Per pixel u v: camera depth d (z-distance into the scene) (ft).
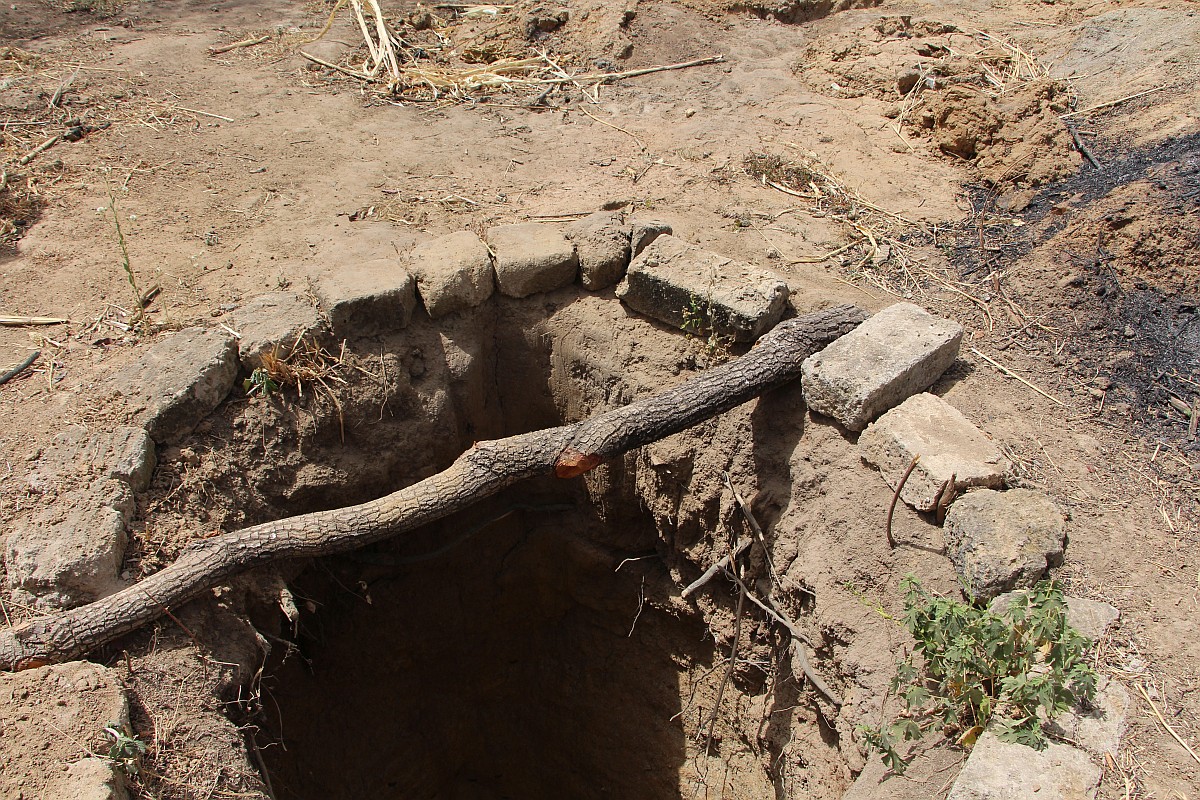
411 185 21.39
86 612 13.08
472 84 26.13
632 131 24.07
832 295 18.19
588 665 21.94
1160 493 14.46
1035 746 10.84
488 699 22.81
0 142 22.15
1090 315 17.79
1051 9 30.12
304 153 22.53
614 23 27.86
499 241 18.62
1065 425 15.70
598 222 18.63
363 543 14.88
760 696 18.35
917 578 13.66
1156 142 20.89
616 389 18.38
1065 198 20.54
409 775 21.53
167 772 12.50
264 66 26.81
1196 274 17.71
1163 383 16.42
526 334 18.84
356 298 16.69
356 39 28.45
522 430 20.17
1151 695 11.50
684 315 17.40
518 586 21.53
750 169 22.25
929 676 12.59
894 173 22.45
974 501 13.35
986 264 19.39
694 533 18.47
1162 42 24.38
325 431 16.80
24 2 30.40
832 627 14.52
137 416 15.17
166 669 13.51
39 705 11.98
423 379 17.74
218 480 15.78
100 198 20.51
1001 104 23.49
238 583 15.20
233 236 19.44
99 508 14.06
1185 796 10.45
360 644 19.60
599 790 22.30
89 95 24.49
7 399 15.62
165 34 28.63
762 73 27.04
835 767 15.47
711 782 19.93
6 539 13.74
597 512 20.21
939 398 15.39
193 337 16.39
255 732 14.80
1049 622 10.96
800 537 15.98
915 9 30.66
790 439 16.58
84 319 17.24
